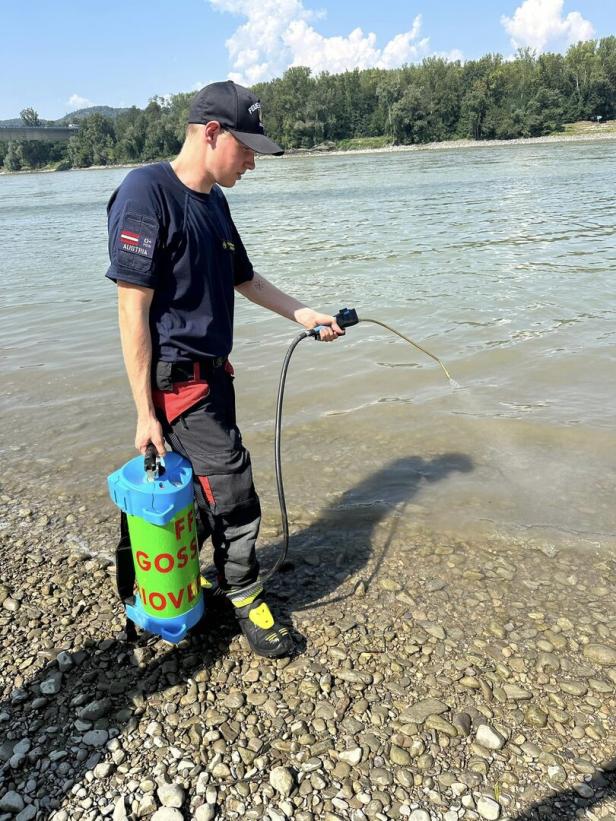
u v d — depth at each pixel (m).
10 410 5.34
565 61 96.06
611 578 3.02
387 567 3.17
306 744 2.22
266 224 17.16
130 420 5.08
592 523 3.46
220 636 2.75
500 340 6.37
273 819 1.97
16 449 4.63
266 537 3.49
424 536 3.42
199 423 2.47
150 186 2.29
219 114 2.30
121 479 2.42
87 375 6.12
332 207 21.19
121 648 2.70
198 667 2.58
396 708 2.35
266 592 3.02
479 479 3.95
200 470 2.53
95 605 2.98
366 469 4.14
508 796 2.03
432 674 2.50
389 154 77.19
